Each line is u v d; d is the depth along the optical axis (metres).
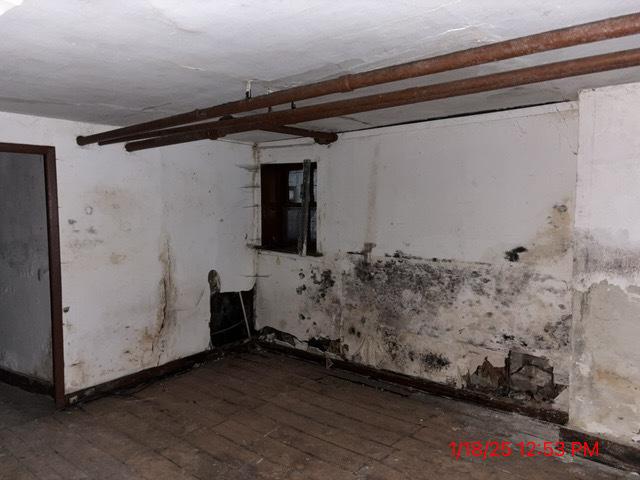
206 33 1.70
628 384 2.47
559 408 3.01
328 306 4.18
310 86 1.82
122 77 2.26
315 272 4.26
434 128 3.40
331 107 2.12
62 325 3.34
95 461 2.69
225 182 4.43
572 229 2.86
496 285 3.20
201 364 4.27
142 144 3.45
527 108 2.98
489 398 3.29
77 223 3.40
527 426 3.03
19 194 3.70
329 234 4.12
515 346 3.15
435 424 3.09
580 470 2.54
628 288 2.45
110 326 3.63
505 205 3.12
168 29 1.65
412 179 3.55
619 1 1.46
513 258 3.12
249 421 3.16
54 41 1.77
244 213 4.63
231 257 4.53
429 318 3.55
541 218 2.98
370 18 1.58
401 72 1.61
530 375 3.10
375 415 3.23
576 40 1.34
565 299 2.92
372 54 1.95
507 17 1.59
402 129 3.57
